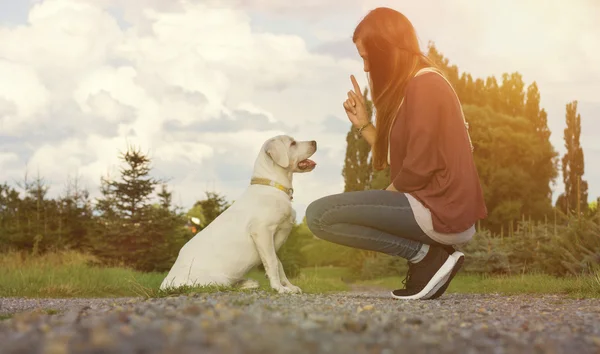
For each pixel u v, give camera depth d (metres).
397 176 3.98
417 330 2.20
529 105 36.66
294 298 3.59
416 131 3.83
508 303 3.87
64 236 16.86
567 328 2.41
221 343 1.64
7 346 1.71
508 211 29.39
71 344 1.71
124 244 15.84
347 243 4.09
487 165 30.73
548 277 7.82
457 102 3.97
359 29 4.29
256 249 5.54
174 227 16.34
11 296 7.72
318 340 1.78
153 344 1.65
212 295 3.73
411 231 3.92
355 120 4.77
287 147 5.65
